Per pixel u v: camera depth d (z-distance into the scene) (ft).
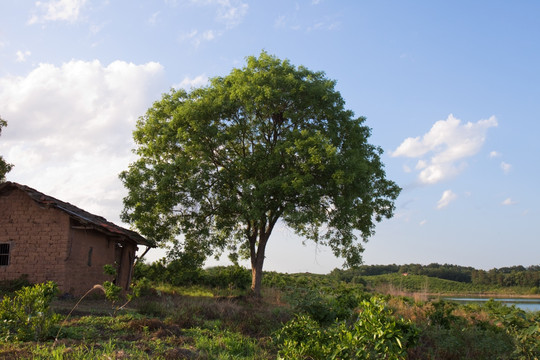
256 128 74.54
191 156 73.92
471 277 177.58
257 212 64.44
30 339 26.50
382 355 21.93
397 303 52.85
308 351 23.98
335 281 113.29
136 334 30.89
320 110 71.92
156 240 76.23
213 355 26.99
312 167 65.31
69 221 56.85
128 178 73.00
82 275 59.52
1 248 56.59
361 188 66.64
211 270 101.65
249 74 72.74
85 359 22.50
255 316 40.29
